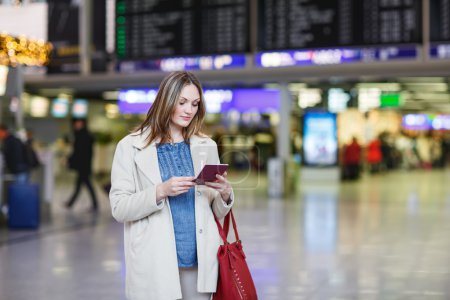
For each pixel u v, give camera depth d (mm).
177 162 3127
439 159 37406
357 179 24234
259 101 16875
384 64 11883
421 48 11539
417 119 41656
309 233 9703
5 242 8820
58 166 25047
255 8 12305
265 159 27734
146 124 3158
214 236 3062
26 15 13492
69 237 9305
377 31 11641
